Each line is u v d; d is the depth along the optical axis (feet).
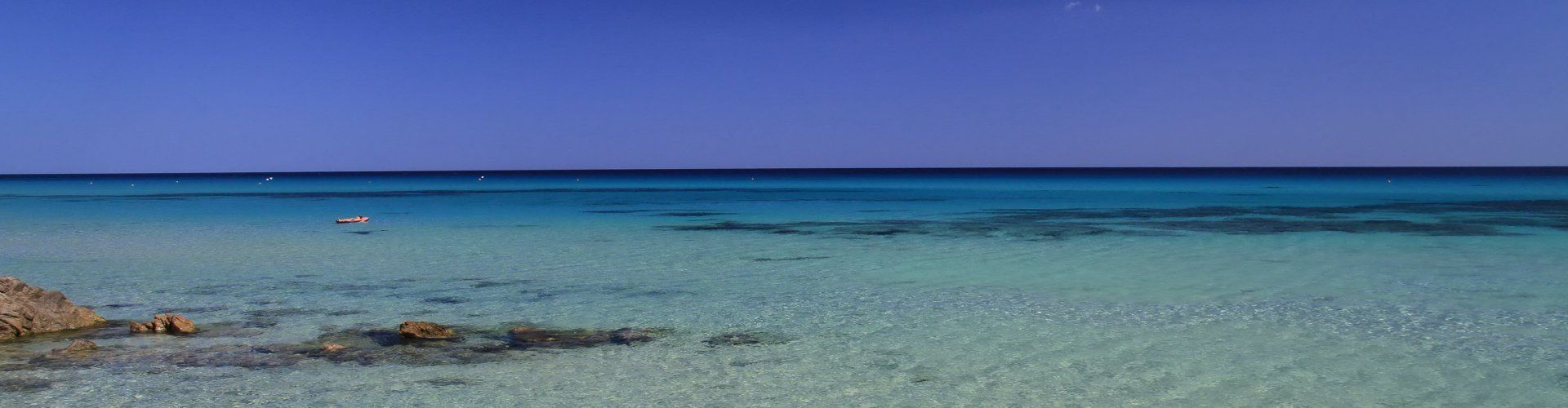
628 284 66.44
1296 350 43.21
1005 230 115.14
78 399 35.24
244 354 42.63
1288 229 113.29
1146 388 37.04
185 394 35.96
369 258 84.23
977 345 44.93
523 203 207.21
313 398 35.58
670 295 60.90
